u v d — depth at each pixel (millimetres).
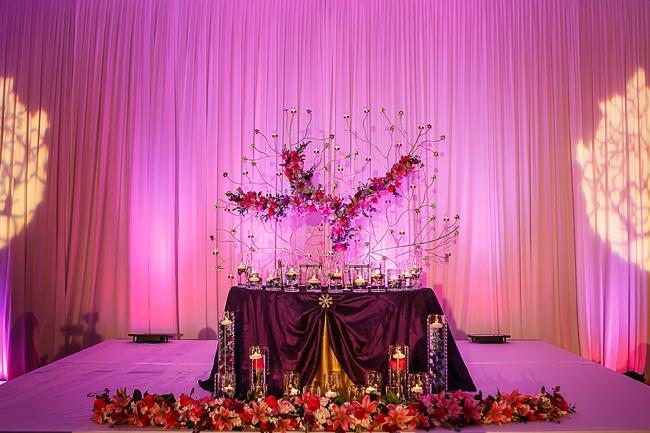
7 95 5582
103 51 5719
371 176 5641
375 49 5715
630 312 5523
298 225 5609
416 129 5660
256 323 3945
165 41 5719
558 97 5613
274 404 3178
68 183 5621
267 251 5609
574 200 5578
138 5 5730
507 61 5672
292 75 5699
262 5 5734
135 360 4684
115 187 5648
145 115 5668
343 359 3850
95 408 3246
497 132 5629
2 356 5496
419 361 3887
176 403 3250
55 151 5590
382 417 3088
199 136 5668
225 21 5730
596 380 4090
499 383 4020
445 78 5672
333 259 5477
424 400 3191
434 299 4074
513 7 5707
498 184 5602
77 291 5582
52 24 5668
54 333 5516
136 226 5633
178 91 5684
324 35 5719
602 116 5598
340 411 3100
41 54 5633
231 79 5715
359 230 5562
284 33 5719
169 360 4684
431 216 5598
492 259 5555
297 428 3127
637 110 5590
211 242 5637
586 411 3406
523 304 5562
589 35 5645
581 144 5566
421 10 5715
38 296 5516
